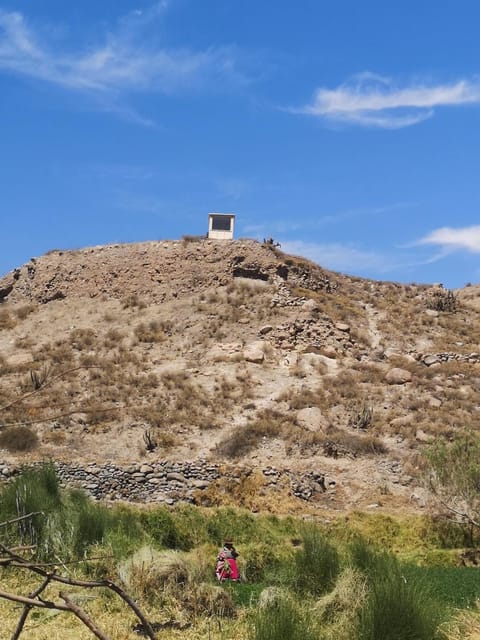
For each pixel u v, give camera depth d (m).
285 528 28.95
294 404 44.44
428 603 13.18
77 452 39.66
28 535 19.09
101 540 19.94
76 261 67.00
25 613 4.47
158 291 61.62
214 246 64.25
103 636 3.97
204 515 28.03
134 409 43.72
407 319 60.41
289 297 58.81
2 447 39.38
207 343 54.16
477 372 50.69
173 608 14.99
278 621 12.70
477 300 69.00
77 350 54.38
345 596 14.12
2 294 68.19
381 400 45.53
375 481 37.53
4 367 50.19
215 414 44.06
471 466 29.23
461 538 29.02
